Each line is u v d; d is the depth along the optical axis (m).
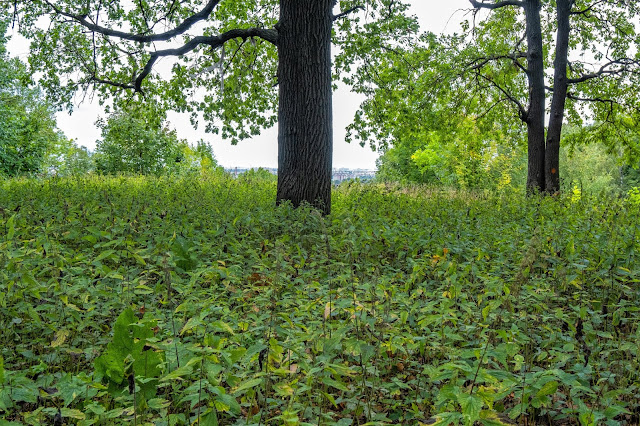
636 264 5.26
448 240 6.51
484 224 8.27
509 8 21.33
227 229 6.67
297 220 8.20
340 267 4.98
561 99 17.55
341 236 5.87
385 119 16.94
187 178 19.80
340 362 3.38
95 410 2.51
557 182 17.30
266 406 2.93
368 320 3.29
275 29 11.13
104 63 14.73
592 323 4.09
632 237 6.11
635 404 3.08
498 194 14.45
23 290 3.84
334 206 11.88
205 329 3.29
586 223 7.71
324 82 10.54
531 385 2.74
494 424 2.33
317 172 10.45
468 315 3.72
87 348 3.44
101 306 4.07
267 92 17.22
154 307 4.16
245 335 3.43
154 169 29.77
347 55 16.03
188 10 14.82
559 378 2.80
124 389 2.77
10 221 4.58
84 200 9.78
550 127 17.61
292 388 2.64
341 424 2.75
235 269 4.93
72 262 4.81
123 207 8.67
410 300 4.13
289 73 10.55
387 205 10.80
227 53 16.30
